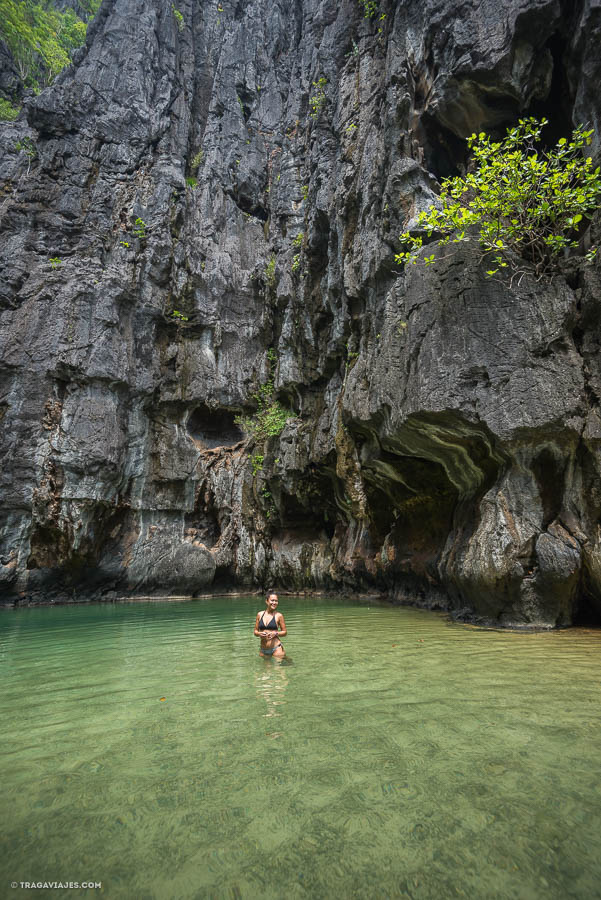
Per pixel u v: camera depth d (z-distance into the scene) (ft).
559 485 28.32
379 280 39.42
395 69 39.86
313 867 7.04
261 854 7.34
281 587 61.57
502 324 29.09
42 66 87.97
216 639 27.27
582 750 10.54
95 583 59.06
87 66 71.56
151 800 8.87
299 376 58.70
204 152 73.72
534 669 17.66
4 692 16.25
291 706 13.94
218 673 18.40
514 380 28.09
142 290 64.08
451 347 30.40
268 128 75.66
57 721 13.12
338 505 55.47
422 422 31.50
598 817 8.05
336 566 54.24
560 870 6.86
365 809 8.41
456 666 18.39
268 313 67.31
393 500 44.01
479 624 28.81
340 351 50.42
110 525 60.59
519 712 12.97
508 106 36.09
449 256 31.73
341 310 47.75
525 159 31.07
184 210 68.59
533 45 33.12
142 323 63.87
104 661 21.40
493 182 28.78
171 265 66.13
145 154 69.87
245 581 62.80
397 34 40.91
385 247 38.45
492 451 29.63
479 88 35.42
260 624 22.57
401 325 34.81
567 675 16.76
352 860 7.16
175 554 61.11
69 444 56.65
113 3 76.18
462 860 7.10
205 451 66.28
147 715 13.44
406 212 37.91
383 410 35.58
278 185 71.10
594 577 25.98
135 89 71.15
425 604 39.37
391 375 34.53
